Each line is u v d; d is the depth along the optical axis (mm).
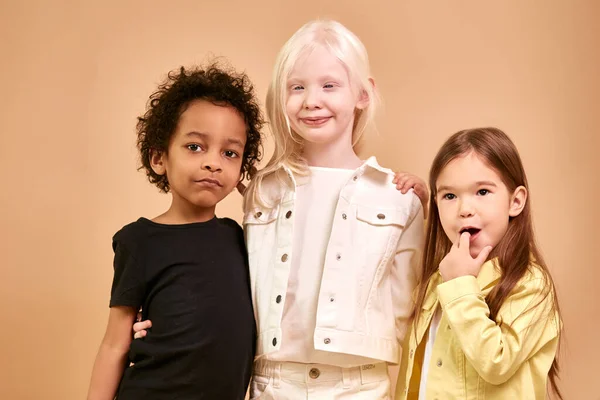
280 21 2041
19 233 2016
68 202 2025
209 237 1345
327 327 1320
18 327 1997
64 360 1998
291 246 1380
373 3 2035
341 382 1334
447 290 1208
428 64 2027
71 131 2033
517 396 1190
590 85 1994
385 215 1402
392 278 1420
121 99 2039
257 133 1449
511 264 1235
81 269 2016
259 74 2033
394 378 2066
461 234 1248
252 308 1380
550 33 2004
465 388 1223
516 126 2004
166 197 2037
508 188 1269
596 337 1962
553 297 1229
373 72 2035
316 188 1428
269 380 1364
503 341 1165
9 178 2025
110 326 1324
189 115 1316
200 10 2045
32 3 2051
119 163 2031
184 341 1258
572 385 1953
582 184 1987
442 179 1281
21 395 1984
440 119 2018
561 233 1980
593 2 1996
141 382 1269
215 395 1266
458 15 2021
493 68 2014
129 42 2045
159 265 1291
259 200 1456
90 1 2045
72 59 2043
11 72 2043
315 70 1383
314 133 1396
